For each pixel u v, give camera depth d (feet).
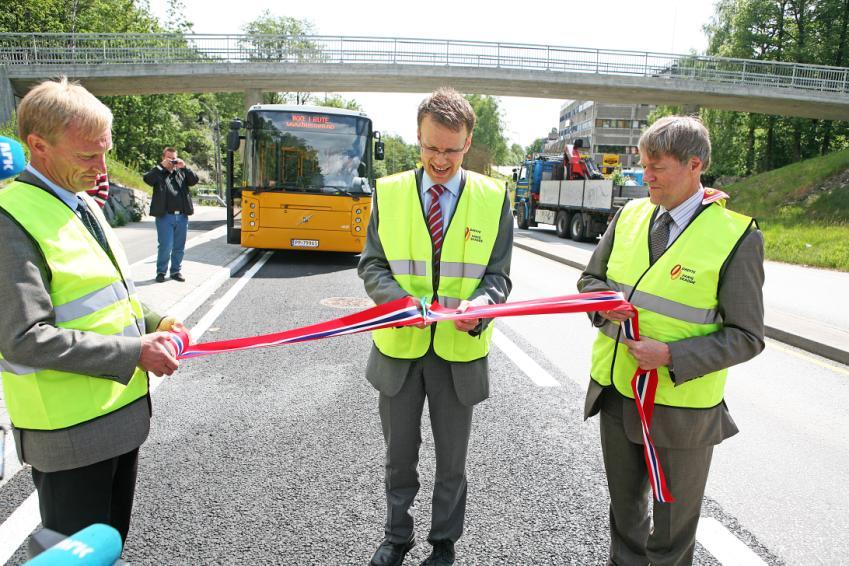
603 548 9.00
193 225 68.95
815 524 9.94
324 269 36.42
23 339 5.23
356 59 105.50
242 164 39.42
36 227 5.46
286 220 36.70
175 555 8.51
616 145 313.53
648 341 6.52
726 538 9.43
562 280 35.37
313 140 37.35
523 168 81.82
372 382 8.43
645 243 7.13
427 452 12.25
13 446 11.50
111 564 2.38
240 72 101.65
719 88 108.06
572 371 17.78
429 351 8.00
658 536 7.16
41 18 114.93
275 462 11.44
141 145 136.87
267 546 8.80
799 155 141.28
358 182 37.45
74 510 5.98
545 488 10.76
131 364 5.85
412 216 7.97
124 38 103.91
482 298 7.59
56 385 5.74
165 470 11.02
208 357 17.97
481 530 9.40
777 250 52.85
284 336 7.32
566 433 13.17
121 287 6.25
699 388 6.74
